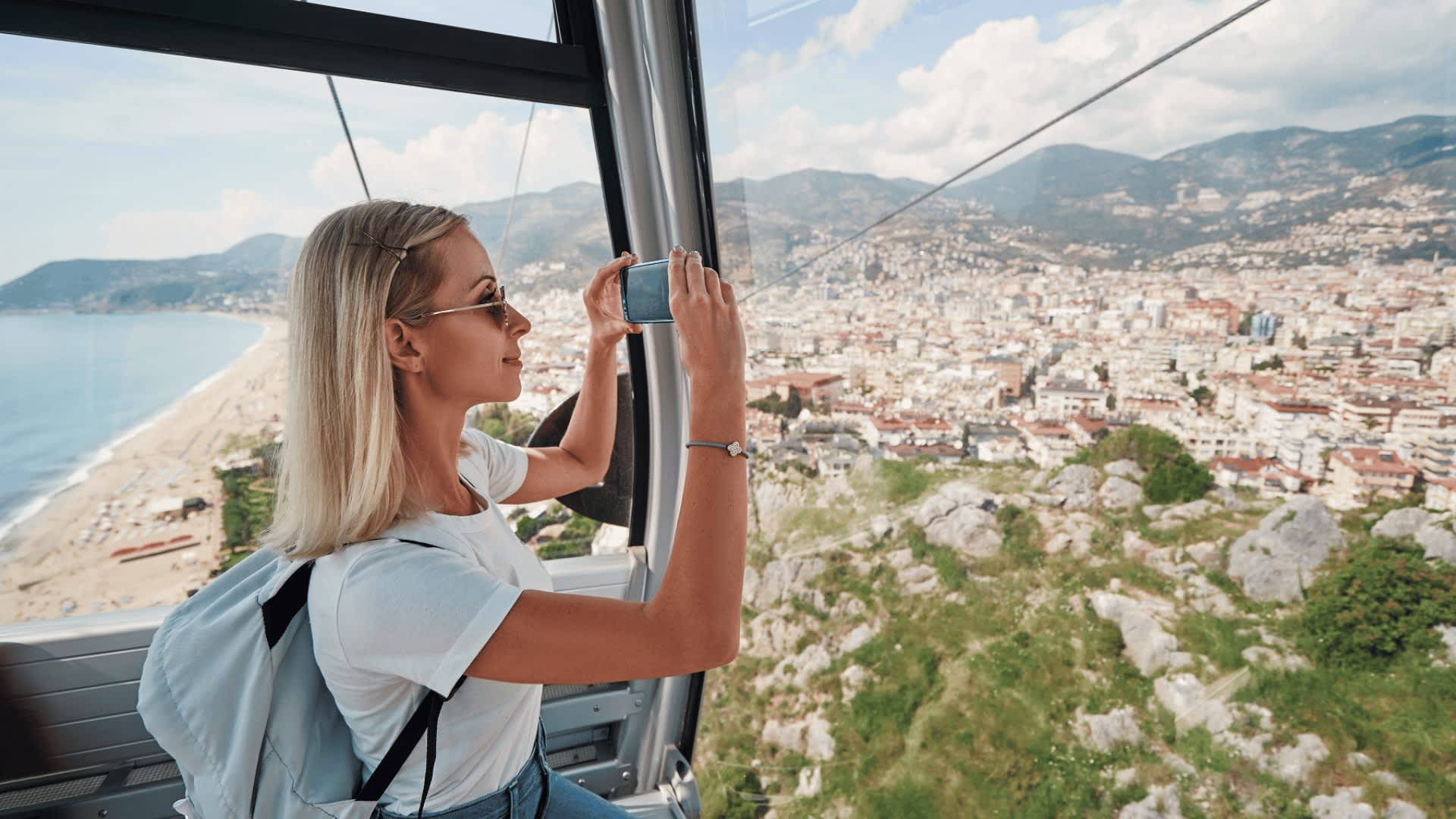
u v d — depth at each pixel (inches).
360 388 28.4
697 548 27.3
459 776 31.5
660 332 61.9
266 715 30.1
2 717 50.0
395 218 29.9
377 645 26.4
